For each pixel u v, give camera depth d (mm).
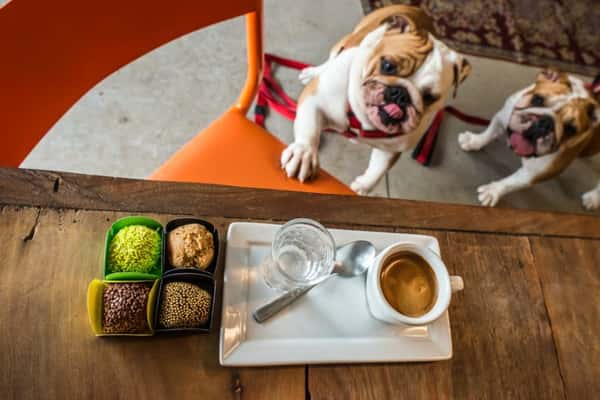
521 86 1810
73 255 562
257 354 543
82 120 1432
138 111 1479
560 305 669
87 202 594
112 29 669
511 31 1889
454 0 1872
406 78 971
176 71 1562
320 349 563
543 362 626
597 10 2023
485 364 610
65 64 644
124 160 1404
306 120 1064
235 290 574
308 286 584
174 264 545
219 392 526
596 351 647
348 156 1549
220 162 956
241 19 1691
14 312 521
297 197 664
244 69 1612
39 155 1356
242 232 611
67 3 592
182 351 537
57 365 507
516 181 1485
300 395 544
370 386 565
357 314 597
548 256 702
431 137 1622
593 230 738
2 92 579
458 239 685
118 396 506
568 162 1361
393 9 1202
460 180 1615
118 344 527
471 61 1807
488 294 656
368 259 606
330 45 1716
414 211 692
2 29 542
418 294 577
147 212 608
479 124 1700
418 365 590
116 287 519
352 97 1022
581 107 1206
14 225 561
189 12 739
